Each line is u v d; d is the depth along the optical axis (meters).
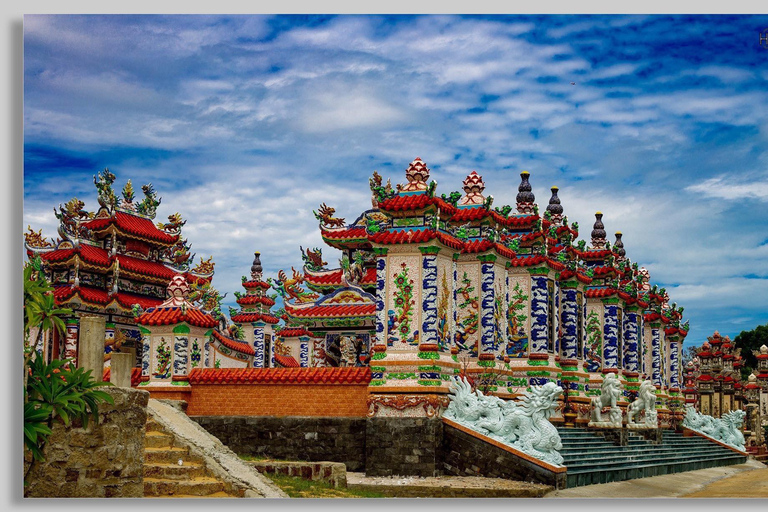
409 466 26.84
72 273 40.97
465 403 27.38
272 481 21.70
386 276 28.47
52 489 17.39
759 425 67.88
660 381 51.59
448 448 27.09
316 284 43.81
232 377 29.81
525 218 36.25
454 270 29.58
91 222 42.66
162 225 45.78
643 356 49.47
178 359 30.38
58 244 41.41
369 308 39.94
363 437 28.09
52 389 17.20
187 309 30.94
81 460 17.67
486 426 26.94
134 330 42.72
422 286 28.03
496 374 31.92
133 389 18.70
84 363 18.70
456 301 31.73
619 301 44.56
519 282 35.97
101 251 42.78
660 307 52.41
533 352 35.31
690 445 48.16
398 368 27.70
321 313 40.44
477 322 32.09
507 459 26.31
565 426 35.88
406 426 27.09
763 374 72.00
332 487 23.83
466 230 32.81
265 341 50.69
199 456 21.00
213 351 37.59
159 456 20.67
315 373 29.03
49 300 18.06
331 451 28.34
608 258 43.88
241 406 29.67
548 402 26.66
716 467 45.75
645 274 52.84
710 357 68.25
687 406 53.31
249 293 50.69
